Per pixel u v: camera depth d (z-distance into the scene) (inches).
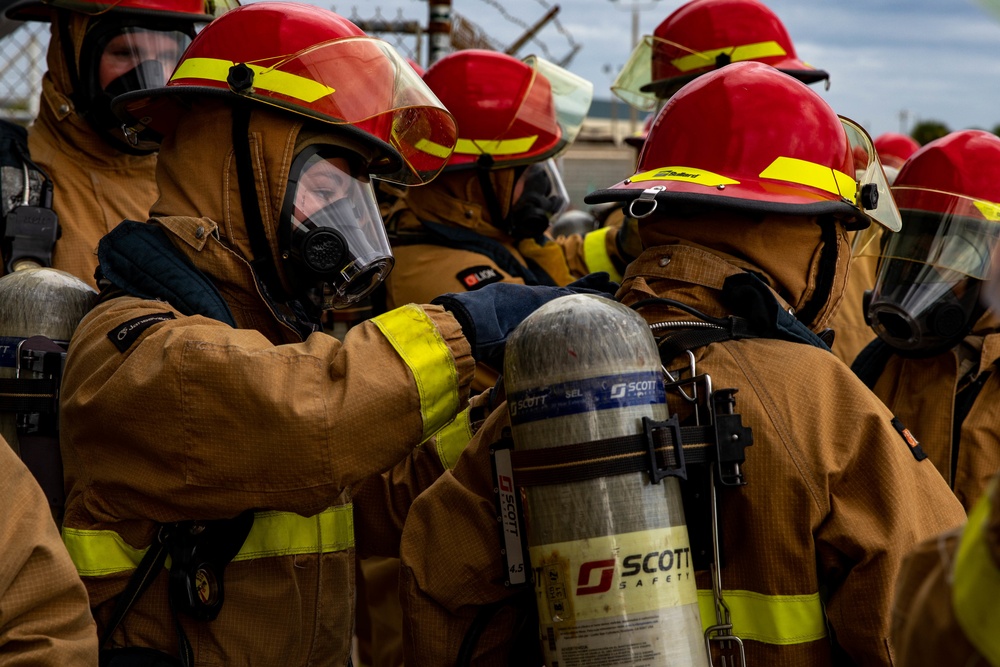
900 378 92.3
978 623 31.0
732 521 59.4
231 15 72.1
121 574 67.0
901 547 56.6
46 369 72.4
